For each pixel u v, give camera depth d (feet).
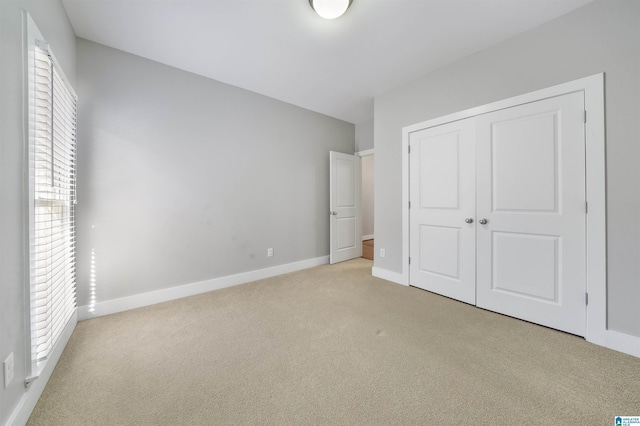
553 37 6.51
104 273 7.64
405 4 6.03
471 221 8.14
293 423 3.83
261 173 11.24
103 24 6.73
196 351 5.74
